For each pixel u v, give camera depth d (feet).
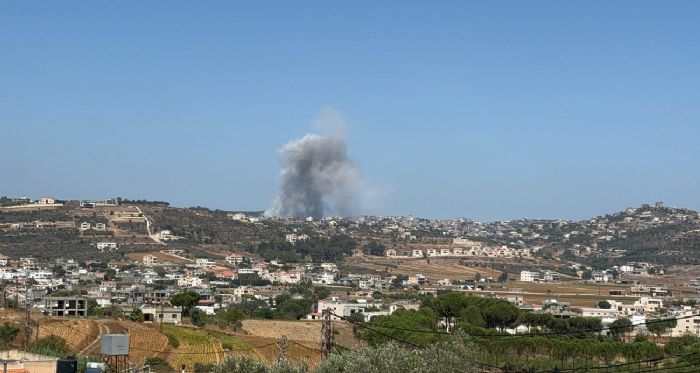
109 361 441.68
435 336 649.61
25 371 377.71
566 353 641.81
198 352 638.12
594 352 646.74
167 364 581.12
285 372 381.81
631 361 647.15
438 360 398.83
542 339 647.15
